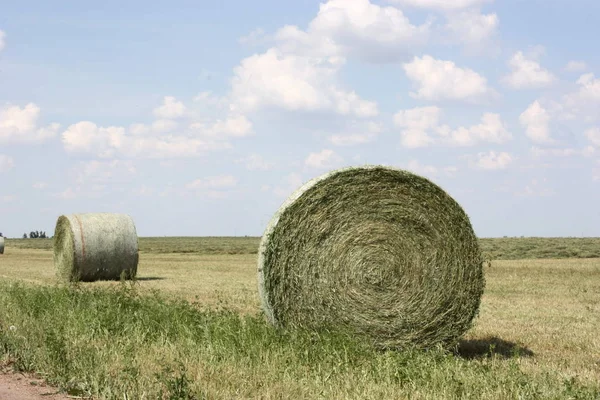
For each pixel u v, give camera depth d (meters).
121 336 10.38
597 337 12.36
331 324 11.05
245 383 7.65
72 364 8.54
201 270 32.00
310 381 7.77
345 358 8.74
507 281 24.98
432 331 10.98
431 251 11.05
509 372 7.99
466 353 10.97
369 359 9.10
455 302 11.02
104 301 12.94
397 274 11.03
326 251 11.12
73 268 24.16
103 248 24.50
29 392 7.77
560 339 12.15
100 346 9.47
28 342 9.80
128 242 25.00
